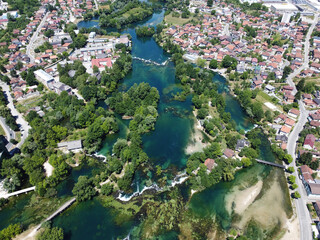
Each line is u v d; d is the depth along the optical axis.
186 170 138.25
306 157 137.62
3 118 173.50
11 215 117.06
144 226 112.62
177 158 150.25
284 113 184.12
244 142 153.88
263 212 117.88
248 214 117.38
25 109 184.62
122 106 182.12
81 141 154.75
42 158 140.00
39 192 123.19
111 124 166.50
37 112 178.88
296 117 179.62
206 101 191.75
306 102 191.38
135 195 126.94
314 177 131.50
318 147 151.75
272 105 191.00
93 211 119.12
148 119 167.62
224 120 174.75
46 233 100.94
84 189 122.69
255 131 167.12
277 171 139.62
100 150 154.88
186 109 191.75
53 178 129.00
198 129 172.38
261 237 107.50
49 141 150.25
